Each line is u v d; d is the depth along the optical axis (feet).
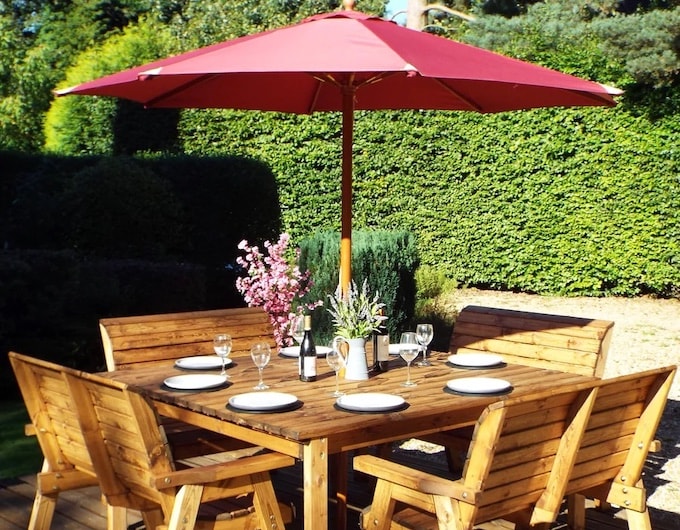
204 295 28.50
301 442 10.31
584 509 13.58
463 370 13.97
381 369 13.84
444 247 40.45
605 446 11.29
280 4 66.59
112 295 25.49
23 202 34.14
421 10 60.95
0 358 23.24
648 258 37.24
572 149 37.55
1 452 18.61
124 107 44.11
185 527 9.93
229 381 12.98
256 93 17.90
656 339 31.63
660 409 11.44
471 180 39.58
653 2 53.52
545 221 38.60
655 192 36.63
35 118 56.95
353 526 13.78
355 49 11.76
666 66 34.88
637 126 36.47
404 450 19.56
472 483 9.58
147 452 9.85
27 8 79.82
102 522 13.70
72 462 12.10
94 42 71.87
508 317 16.85
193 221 37.86
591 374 15.37
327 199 40.50
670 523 14.26
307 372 12.98
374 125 40.16
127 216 32.55
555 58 37.32
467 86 16.84
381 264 25.36
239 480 10.36
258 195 38.11
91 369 25.23
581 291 39.14
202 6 64.59
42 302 23.90
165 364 15.87
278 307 23.61
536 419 10.07
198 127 41.65
